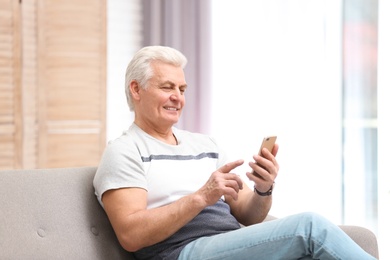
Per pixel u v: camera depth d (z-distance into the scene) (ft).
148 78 7.94
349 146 15.34
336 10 15.35
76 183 7.81
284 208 16.17
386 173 14.47
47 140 15.06
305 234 6.69
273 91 16.43
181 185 7.75
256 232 6.98
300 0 15.83
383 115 14.49
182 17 17.79
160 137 8.14
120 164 7.42
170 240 7.48
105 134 15.75
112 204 7.30
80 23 15.35
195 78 17.74
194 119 17.74
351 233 7.48
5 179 7.40
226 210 8.01
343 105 15.43
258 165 7.84
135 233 7.06
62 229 7.43
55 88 15.14
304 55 15.78
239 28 17.20
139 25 18.26
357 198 15.24
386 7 14.40
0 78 14.38
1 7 14.30
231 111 17.40
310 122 15.72
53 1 15.03
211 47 17.47
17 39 14.51
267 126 16.56
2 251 6.92
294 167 15.98
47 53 15.01
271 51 16.44
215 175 7.13
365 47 15.01
